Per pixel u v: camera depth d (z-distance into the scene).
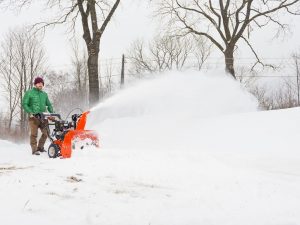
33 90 9.47
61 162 7.14
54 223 3.46
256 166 7.38
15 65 39.12
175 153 7.75
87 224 3.53
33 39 38.84
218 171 6.60
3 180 5.19
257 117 11.43
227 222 3.80
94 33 19.52
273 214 4.15
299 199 4.91
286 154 7.72
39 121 9.22
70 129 8.56
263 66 30.28
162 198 4.65
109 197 4.55
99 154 7.74
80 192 4.71
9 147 10.97
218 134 10.47
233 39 28.83
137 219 3.72
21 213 3.67
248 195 5.03
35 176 5.59
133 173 6.15
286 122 10.12
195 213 4.04
